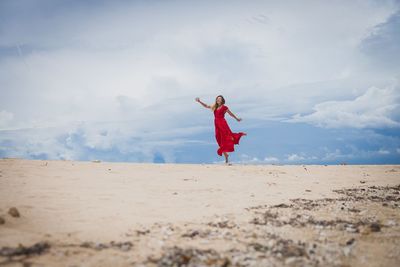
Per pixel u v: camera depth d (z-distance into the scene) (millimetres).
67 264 3904
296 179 11602
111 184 8953
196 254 4418
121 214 5965
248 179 11117
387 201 8383
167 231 5207
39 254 4082
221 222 5848
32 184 8250
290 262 4410
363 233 5730
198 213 6387
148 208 6527
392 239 5531
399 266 4543
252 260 4391
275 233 5477
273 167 14312
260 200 7879
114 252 4336
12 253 4012
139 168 12508
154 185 9195
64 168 11500
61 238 4637
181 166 13516
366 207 7617
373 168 15250
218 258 4340
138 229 5250
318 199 8273
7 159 13125
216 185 9703
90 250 4344
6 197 6613
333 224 6168
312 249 4891
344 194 9102
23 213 5574
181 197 7777
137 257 4254
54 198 6828
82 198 7004
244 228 5613
